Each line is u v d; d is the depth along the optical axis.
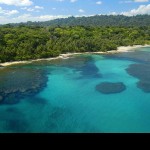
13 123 37.38
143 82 61.91
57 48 111.50
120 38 150.38
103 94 51.69
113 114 41.16
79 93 52.72
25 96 50.81
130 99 48.59
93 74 71.38
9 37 105.19
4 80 64.00
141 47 141.75
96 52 119.75
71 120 38.62
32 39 109.31
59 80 64.19
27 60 94.88
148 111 42.56
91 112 41.94
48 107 44.44
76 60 96.25
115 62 91.94
